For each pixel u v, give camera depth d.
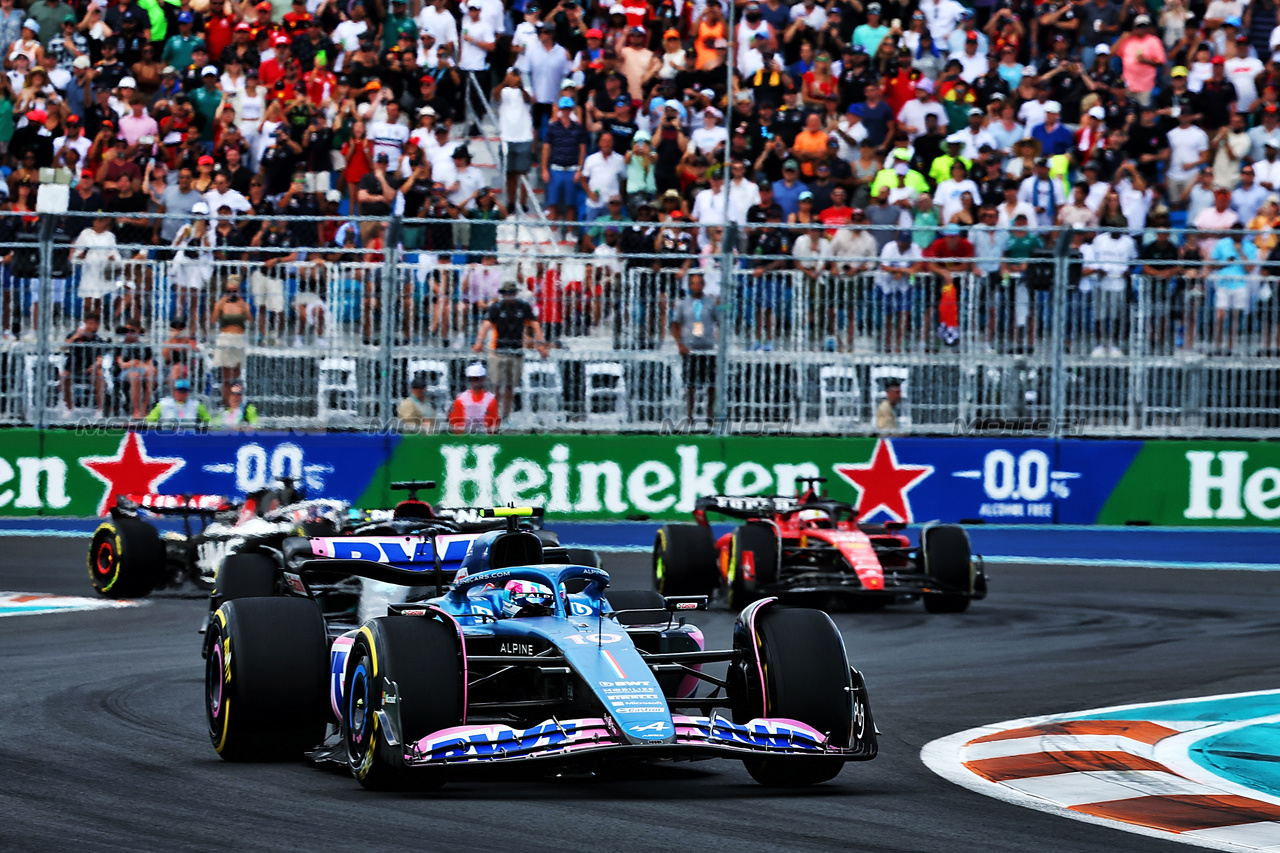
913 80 71.31
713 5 71.75
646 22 74.69
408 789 21.16
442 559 28.22
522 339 58.06
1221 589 48.88
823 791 21.66
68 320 57.41
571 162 68.69
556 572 22.81
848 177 66.56
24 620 39.81
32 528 57.50
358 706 21.66
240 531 40.19
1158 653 36.72
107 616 40.56
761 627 21.92
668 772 23.02
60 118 70.00
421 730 20.31
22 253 56.94
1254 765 24.41
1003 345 58.75
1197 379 59.19
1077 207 64.31
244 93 69.88
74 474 57.81
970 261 57.69
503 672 21.34
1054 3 76.25
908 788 22.05
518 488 58.25
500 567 23.86
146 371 57.53
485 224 56.19
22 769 22.56
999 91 71.50
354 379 57.81
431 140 67.44
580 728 19.75
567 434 58.56
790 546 44.34
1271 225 64.38
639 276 58.19
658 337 58.38
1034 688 31.92
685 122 70.50
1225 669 34.59
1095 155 68.25
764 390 58.62
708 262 58.28
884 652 36.62
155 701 28.95
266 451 57.69
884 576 42.00
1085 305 58.75
